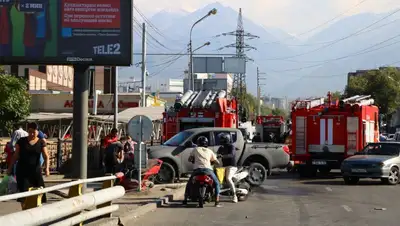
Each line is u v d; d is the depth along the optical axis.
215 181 15.41
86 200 10.23
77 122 16.38
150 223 12.66
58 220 9.57
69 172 24.80
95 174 24.28
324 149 26.00
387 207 15.59
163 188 18.69
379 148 23.67
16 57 16.23
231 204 16.05
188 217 13.59
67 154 25.31
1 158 21.58
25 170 12.09
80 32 16.27
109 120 34.12
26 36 16.25
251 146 21.56
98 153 27.61
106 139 21.86
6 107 20.03
